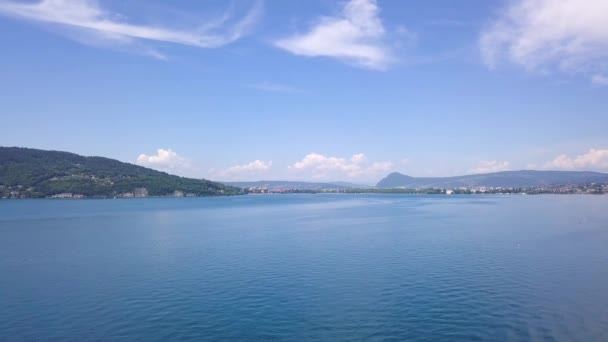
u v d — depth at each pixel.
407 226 120.31
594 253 73.38
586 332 37.84
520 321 40.50
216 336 37.78
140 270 63.09
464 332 38.03
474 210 189.25
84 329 39.91
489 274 58.09
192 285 54.12
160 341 36.94
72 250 82.12
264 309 44.59
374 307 44.81
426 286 52.44
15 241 95.69
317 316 42.34
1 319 42.66
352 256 72.31
